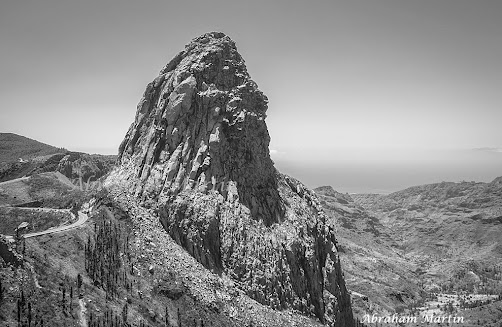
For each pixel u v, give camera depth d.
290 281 148.25
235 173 157.88
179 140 156.12
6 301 89.12
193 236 141.12
